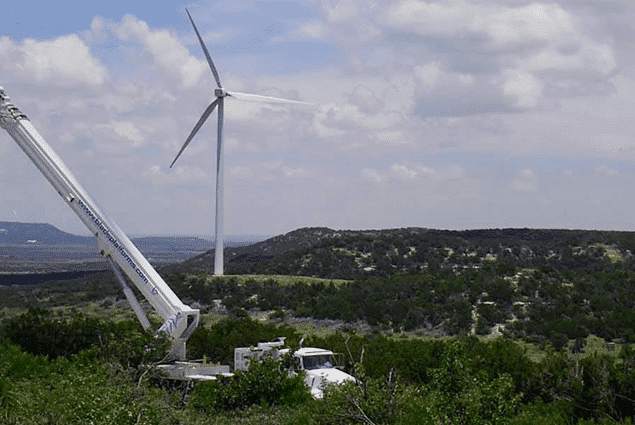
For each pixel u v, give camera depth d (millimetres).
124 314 66500
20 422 24750
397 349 39969
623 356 34594
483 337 60125
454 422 23188
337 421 24969
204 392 31641
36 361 35406
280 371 32469
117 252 36688
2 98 36781
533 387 33969
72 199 36812
